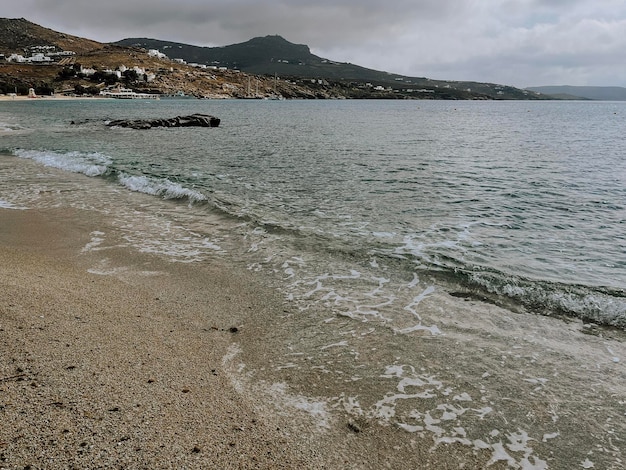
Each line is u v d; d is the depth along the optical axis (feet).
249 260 37.91
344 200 61.52
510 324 27.27
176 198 59.88
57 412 16.69
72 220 49.01
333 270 35.96
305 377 21.35
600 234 48.01
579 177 83.71
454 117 361.71
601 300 30.12
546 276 35.58
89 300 28.30
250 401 19.13
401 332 26.07
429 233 46.88
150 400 18.24
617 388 20.98
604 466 16.31
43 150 107.24
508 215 55.26
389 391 20.49
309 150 120.57
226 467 14.99
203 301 29.68
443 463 16.25
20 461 14.11
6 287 28.63
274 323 26.94
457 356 23.59
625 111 549.95
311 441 16.90
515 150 129.70
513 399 20.10
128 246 40.86
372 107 611.88
